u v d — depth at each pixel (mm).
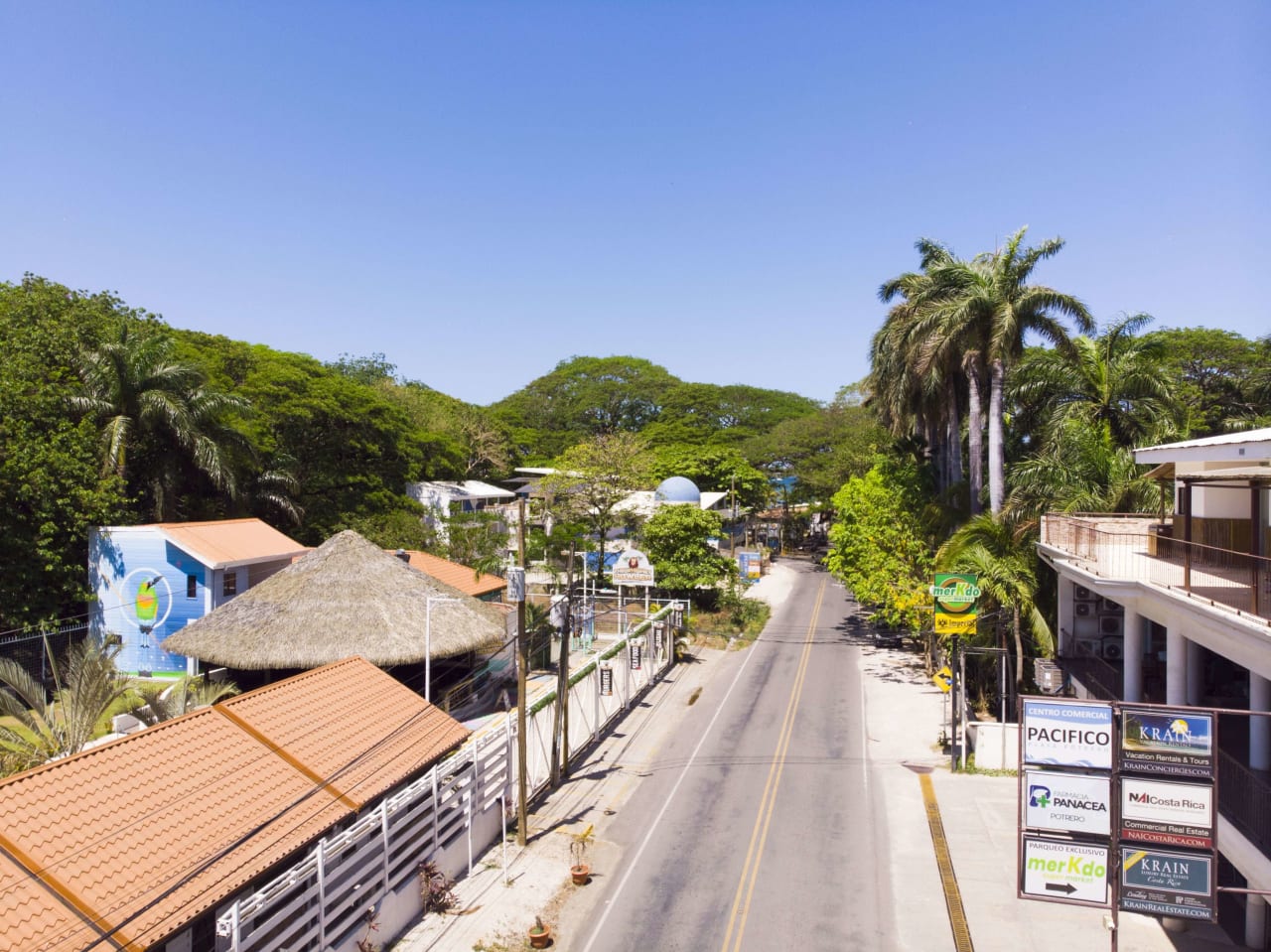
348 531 30750
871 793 24109
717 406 113625
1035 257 34562
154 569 32719
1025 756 14344
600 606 47781
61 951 10492
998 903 17953
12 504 31531
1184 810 13484
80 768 13289
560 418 116125
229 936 12047
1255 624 13367
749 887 18734
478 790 20156
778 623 50438
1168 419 33438
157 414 36562
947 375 39844
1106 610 28219
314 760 16453
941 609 26281
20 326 37812
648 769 26328
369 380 87875
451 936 16578
